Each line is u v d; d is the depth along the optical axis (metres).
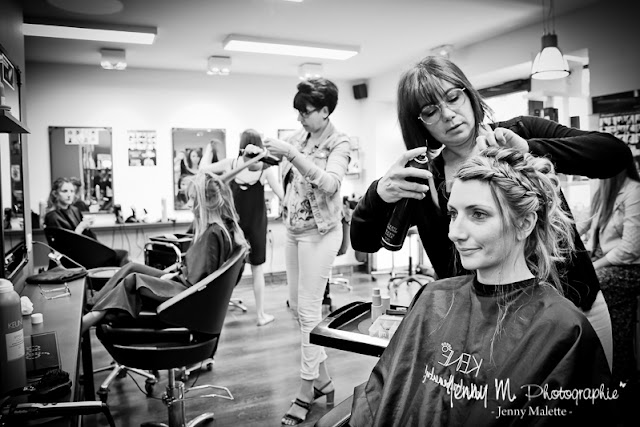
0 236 1.97
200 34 4.20
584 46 3.70
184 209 5.69
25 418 0.97
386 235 1.20
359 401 0.99
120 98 5.38
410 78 1.16
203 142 5.73
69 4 3.43
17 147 2.43
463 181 0.92
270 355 3.43
